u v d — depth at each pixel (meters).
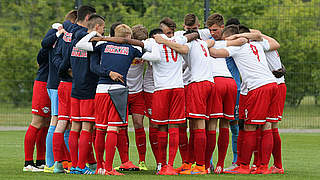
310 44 55.25
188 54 25.47
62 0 86.25
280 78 27.64
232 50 25.81
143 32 27.97
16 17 93.56
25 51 70.75
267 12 60.91
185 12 49.28
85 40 23.80
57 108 26.53
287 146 40.38
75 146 24.92
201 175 24.00
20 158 32.28
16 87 66.19
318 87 54.94
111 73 23.59
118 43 24.14
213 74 25.91
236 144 28.77
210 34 29.00
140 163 28.59
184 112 24.84
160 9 60.91
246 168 25.95
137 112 28.55
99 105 23.97
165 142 25.09
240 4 59.88
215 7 56.84
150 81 28.64
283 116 56.44
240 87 29.23
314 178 23.84
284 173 26.05
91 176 23.11
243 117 26.64
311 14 59.38
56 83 26.48
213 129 25.73
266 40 27.28
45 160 28.61
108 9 55.44
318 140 45.19
